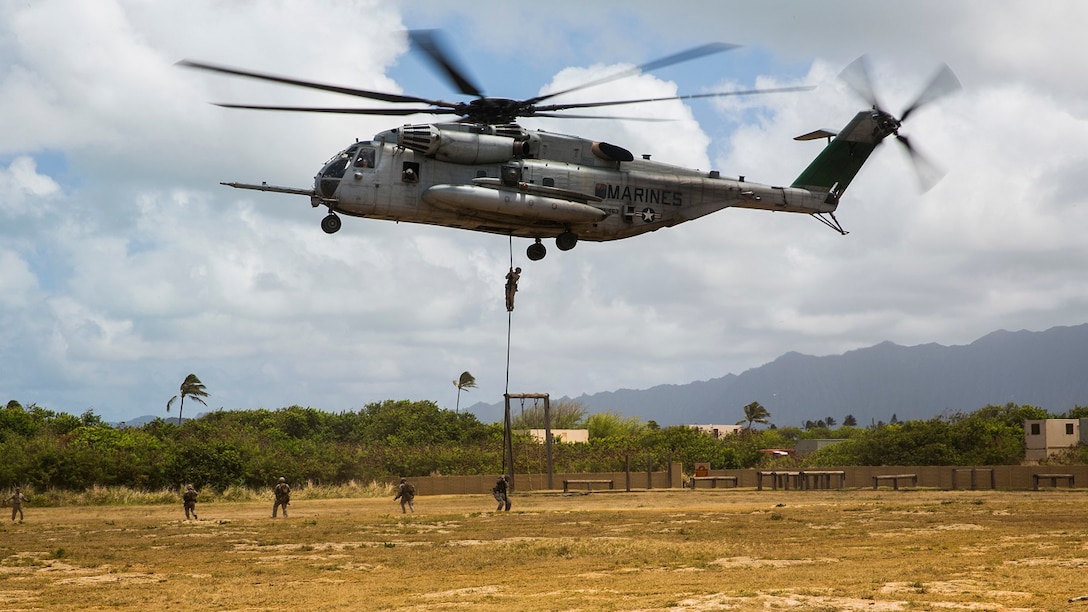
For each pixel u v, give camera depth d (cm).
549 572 1738
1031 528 2328
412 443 7631
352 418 8525
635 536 2370
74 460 4766
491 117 2902
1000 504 3228
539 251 3109
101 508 4228
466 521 2973
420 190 2778
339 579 1739
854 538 2217
